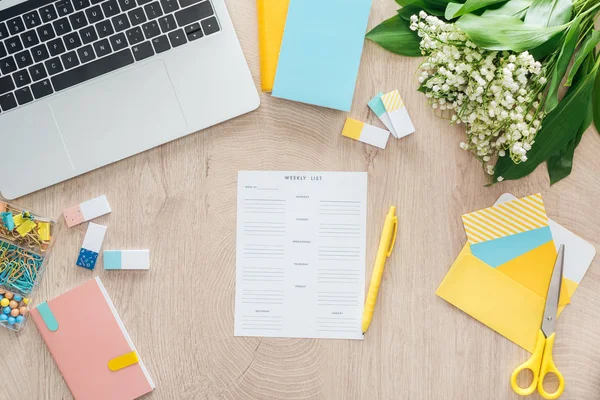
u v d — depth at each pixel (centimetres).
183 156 79
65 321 80
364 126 79
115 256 79
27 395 80
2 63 76
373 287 78
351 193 79
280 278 80
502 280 79
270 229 80
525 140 69
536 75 68
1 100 76
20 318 80
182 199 80
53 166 77
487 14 70
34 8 76
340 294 80
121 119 77
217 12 75
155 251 80
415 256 80
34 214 80
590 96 73
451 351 79
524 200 78
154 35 75
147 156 79
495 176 76
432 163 79
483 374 79
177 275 80
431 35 69
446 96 75
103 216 80
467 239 79
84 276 80
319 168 80
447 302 80
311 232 80
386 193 79
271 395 80
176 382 80
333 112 79
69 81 76
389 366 79
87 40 76
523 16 69
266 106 79
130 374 80
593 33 68
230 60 76
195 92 76
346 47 76
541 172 79
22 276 80
